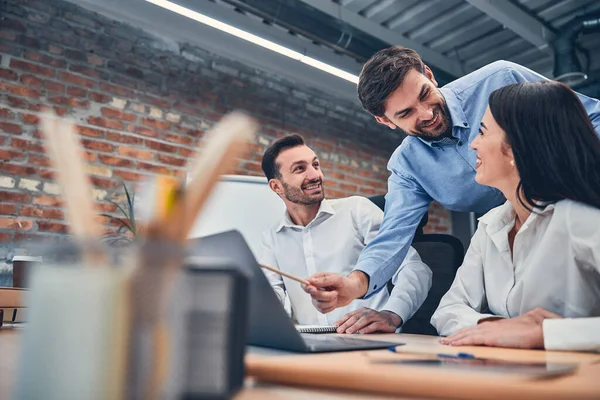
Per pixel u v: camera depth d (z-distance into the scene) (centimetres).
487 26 404
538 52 442
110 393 22
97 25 322
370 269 132
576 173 93
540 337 72
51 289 23
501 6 360
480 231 116
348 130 461
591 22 378
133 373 23
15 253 269
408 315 129
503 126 99
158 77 345
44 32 299
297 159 202
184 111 354
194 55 368
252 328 61
